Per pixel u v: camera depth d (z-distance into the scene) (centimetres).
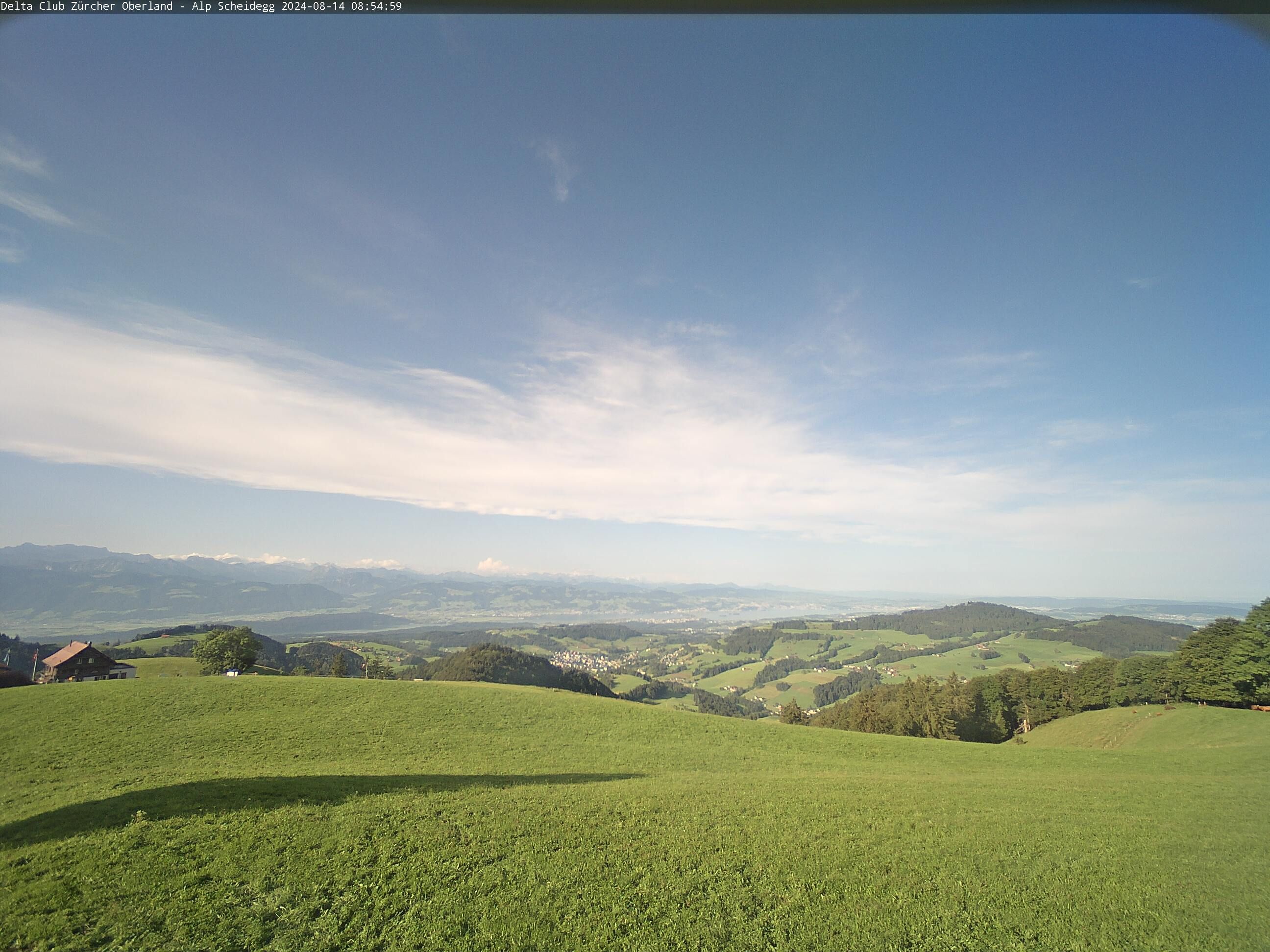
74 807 1648
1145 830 1877
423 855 1392
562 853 1470
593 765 3325
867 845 1642
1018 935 1185
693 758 3756
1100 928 1212
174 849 1339
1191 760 3866
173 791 1827
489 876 1320
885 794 2342
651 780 2705
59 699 3856
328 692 4656
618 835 1633
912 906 1285
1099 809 2172
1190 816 2094
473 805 1836
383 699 4631
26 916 1042
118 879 1185
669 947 1105
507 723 4366
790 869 1455
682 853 1526
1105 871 1501
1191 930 1208
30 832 1454
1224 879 1465
